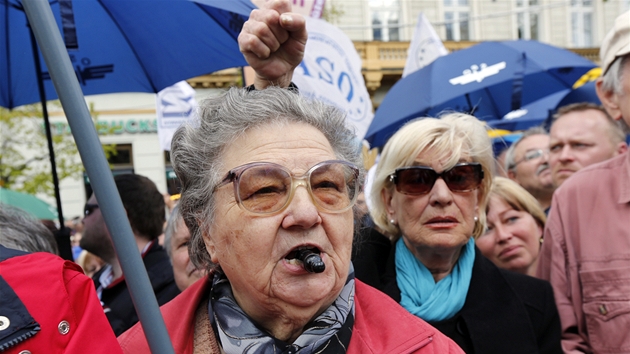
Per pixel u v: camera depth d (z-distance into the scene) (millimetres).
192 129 1253
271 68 1366
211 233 1196
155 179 16000
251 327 1165
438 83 3396
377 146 3914
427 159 1822
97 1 2400
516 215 2502
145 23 2455
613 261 1897
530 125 4934
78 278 1074
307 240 1090
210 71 2572
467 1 16031
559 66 3670
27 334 944
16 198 6066
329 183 1137
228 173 1127
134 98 15812
